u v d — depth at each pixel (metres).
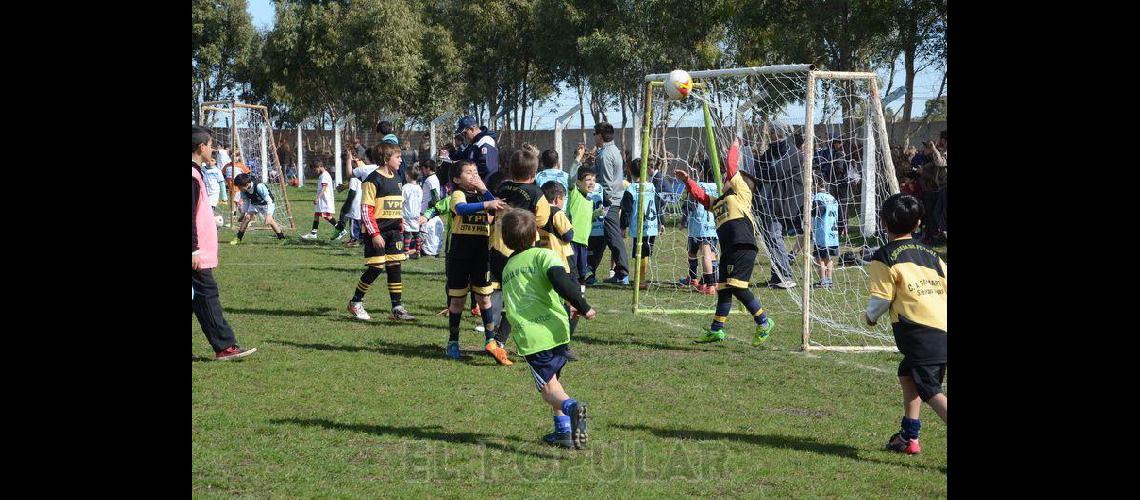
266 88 74.38
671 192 20.52
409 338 11.73
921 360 6.76
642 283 17.25
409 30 61.22
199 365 9.89
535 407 8.47
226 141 37.38
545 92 68.12
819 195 17.45
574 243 15.48
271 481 6.40
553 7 54.72
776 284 17.27
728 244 11.34
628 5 52.03
